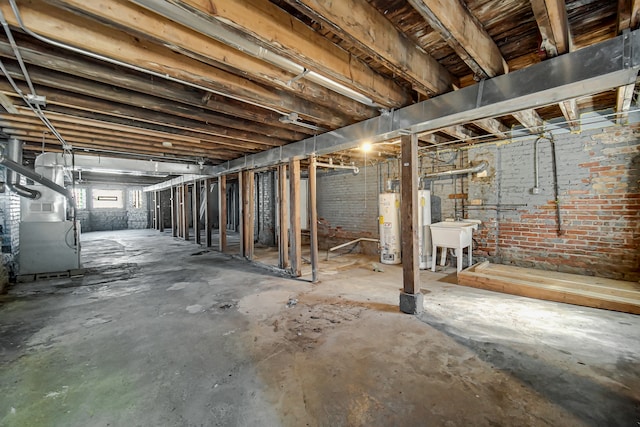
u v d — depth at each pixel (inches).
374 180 237.0
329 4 55.4
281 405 63.3
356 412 60.9
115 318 112.0
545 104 79.4
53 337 96.2
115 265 207.5
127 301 131.5
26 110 105.6
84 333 99.0
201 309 120.9
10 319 111.4
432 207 198.2
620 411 59.2
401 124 104.4
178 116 121.3
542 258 150.2
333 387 68.9
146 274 181.2
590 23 72.3
